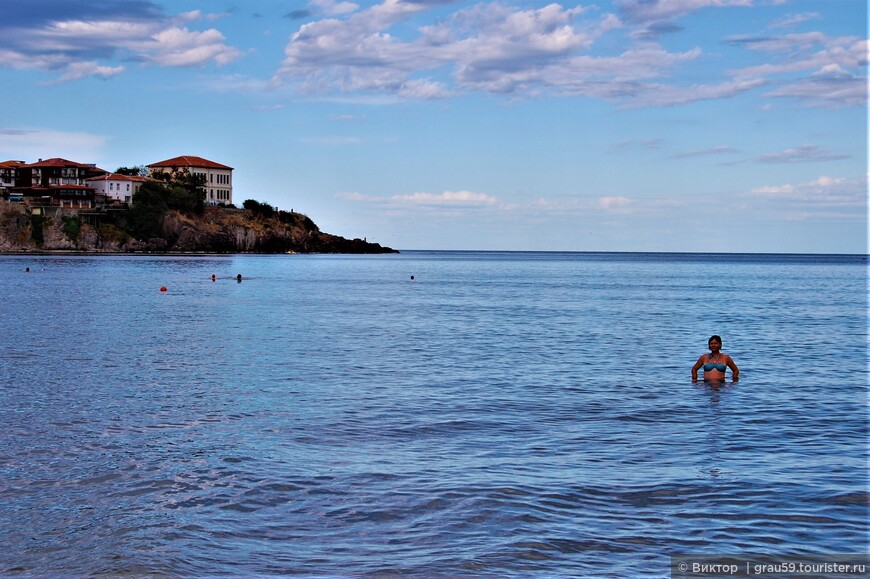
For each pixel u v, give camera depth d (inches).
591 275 5615.2
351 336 1497.3
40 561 388.5
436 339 1462.8
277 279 4220.0
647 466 558.9
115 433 648.4
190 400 802.8
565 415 745.6
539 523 441.1
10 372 974.4
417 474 534.9
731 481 522.3
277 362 1109.1
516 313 2155.5
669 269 7416.3
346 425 690.8
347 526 436.8
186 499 480.7
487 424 700.7
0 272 4350.4
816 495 492.7
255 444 616.1
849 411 773.3
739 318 2030.0
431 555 396.5
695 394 871.7
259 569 379.6
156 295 2709.2
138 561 387.5
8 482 510.9
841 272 6673.2
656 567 383.2
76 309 2043.6
